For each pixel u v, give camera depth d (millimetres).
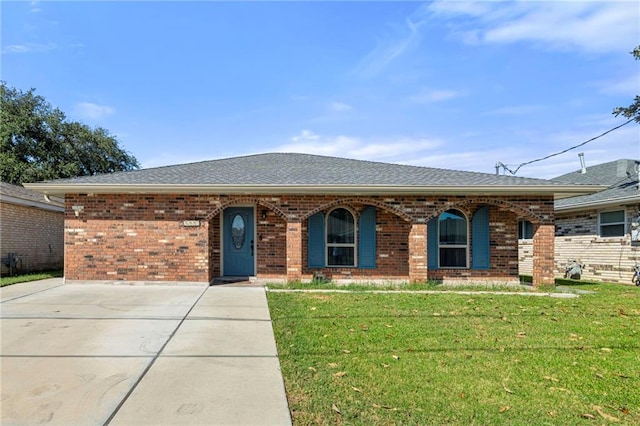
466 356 4805
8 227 12984
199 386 3820
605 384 4027
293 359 4609
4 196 12547
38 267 14664
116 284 9977
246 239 11188
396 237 11055
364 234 11047
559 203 14766
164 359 4559
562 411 3428
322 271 10906
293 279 10305
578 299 8859
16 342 5109
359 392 3738
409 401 3564
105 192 9953
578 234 14289
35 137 26406
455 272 11109
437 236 11219
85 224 10039
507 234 11219
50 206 14883
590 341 5508
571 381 4090
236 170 12008
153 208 10086
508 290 10109
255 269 11094
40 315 6609
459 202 10500
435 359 4688
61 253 16281
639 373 4332
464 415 3314
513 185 10039
